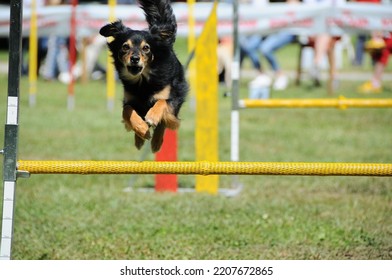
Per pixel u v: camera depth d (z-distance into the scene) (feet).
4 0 116.78
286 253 27.68
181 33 72.95
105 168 21.59
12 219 21.43
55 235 29.66
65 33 76.13
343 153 47.50
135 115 25.52
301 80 93.86
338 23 75.00
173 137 36.52
